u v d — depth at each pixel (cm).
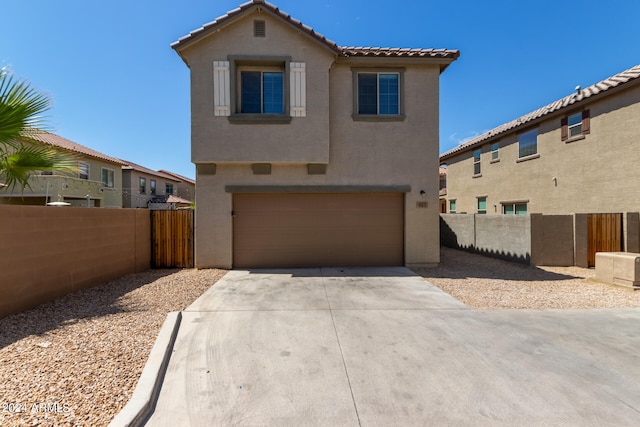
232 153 936
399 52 989
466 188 2105
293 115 941
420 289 757
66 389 327
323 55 946
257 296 690
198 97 928
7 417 282
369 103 1016
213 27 903
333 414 306
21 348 412
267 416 304
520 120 1661
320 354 424
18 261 557
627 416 305
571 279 877
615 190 1160
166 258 1009
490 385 354
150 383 341
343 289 753
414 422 296
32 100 562
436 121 1019
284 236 1009
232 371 382
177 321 525
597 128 1226
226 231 986
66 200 2194
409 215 1019
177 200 3444
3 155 613
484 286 791
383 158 1010
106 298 659
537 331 500
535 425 293
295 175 994
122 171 3089
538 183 1512
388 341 464
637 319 554
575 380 364
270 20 934
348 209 1023
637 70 1168
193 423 294
